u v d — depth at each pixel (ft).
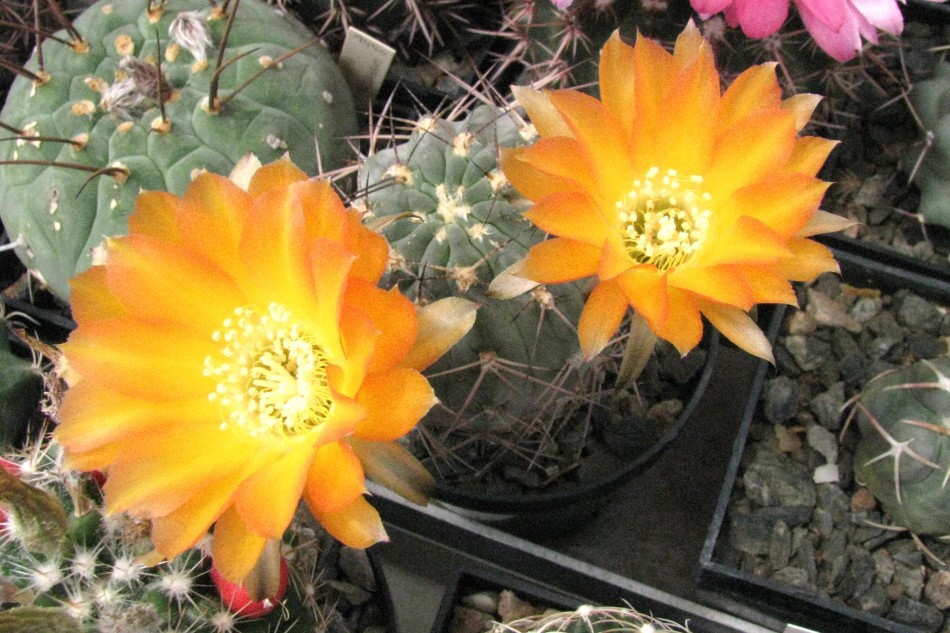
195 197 0.80
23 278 1.32
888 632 1.15
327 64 1.22
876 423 1.20
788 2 1.03
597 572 1.21
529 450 1.17
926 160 1.36
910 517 1.19
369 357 0.74
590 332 0.86
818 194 0.84
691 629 1.21
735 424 1.41
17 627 0.80
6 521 0.88
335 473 0.77
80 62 1.12
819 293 1.35
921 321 1.33
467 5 1.40
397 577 1.34
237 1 1.03
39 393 1.16
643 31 1.17
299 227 0.76
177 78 1.11
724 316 0.89
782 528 1.22
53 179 1.08
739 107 0.89
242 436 0.85
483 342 0.99
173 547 0.78
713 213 0.91
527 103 0.92
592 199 0.84
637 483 1.39
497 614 1.16
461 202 0.99
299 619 0.96
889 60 1.44
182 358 0.83
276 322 0.87
